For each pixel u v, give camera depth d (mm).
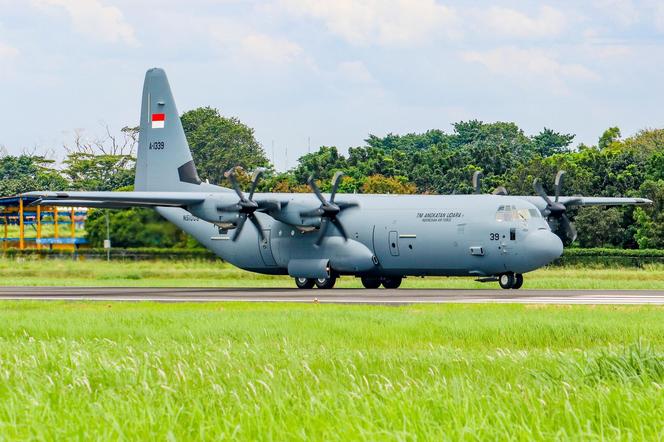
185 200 97312
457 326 54938
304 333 53812
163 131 112750
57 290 98438
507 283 94125
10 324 59844
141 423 28250
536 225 90750
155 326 58531
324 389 33094
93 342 50031
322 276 99000
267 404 29969
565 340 51125
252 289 100062
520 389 32875
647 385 32031
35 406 29891
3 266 128625
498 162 183750
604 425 27922
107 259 131375
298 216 98250
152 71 113438
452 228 93312
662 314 62000
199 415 28984
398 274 98938
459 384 32281
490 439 26625
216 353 43062
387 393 31141
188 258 129250
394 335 52750
